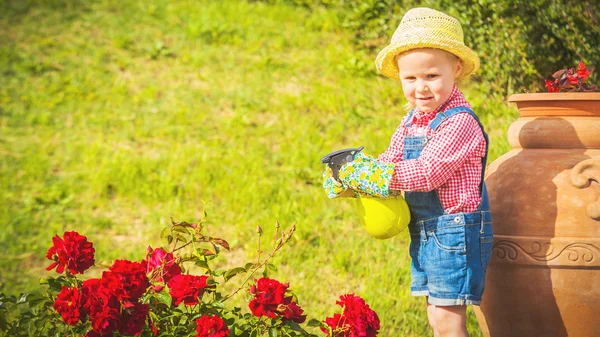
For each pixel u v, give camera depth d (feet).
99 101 25.04
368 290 14.97
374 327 8.86
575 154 10.34
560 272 9.87
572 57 19.58
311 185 19.83
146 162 21.16
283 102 23.73
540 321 10.16
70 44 28.76
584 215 9.83
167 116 23.79
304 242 17.29
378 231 9.78
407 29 9.61
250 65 26.37
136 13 31.04
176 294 8.54
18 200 20.12
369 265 16.07
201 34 28.84
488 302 10.56
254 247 17.17
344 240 17.29
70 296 8.27
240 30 28.91
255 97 24.21
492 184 10.71
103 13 31.30
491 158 18.44
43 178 21.13
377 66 10.43
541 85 20.25
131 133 22.99
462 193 9.51
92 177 20.88
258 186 19.58
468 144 9.46
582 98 10.37
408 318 13.83
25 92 25.71
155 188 20.11
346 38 27.81
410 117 10.30
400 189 9.50
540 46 20.11
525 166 10.43
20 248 17.94
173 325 8.79
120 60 27.30
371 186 9.46
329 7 30.01
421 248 9.80
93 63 27.27
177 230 9.43
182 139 22.50
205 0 31.96
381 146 20.59
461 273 9.45
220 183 19.84
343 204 18.83
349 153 9.87
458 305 9.60
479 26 21.40
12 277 16.71
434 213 9.64
